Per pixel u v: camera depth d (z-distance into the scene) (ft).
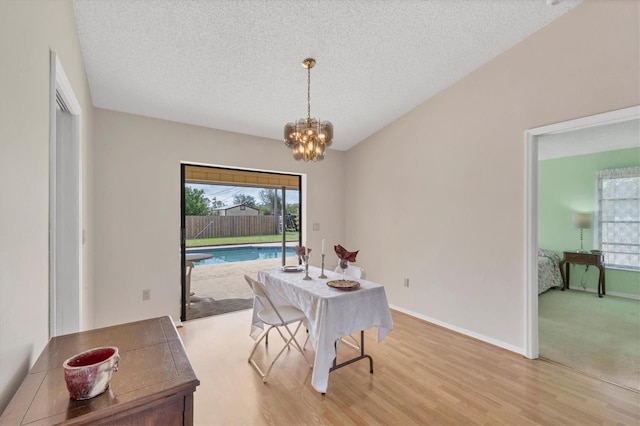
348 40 7.89
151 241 10.55
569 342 9.56
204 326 10.82
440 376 7.55
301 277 8.86
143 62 7.91
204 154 11.64
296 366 8.04
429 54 8.86
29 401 2.61
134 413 2.68
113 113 9.91
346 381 7.32
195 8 6.41
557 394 6.77
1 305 2.63
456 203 10.48
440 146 11.00
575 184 16.67
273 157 13.39
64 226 6.04
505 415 6.08
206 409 6.27
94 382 2.65
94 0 5.99
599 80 7.24
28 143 3.32
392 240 13.04
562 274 16.42
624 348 9.11
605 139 12.53
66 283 6.02
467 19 7.66
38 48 3.69
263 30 7.22
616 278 15.23
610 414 6.10
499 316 9.25
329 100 10.78
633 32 6.75
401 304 12.60
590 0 7.37
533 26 8.16
